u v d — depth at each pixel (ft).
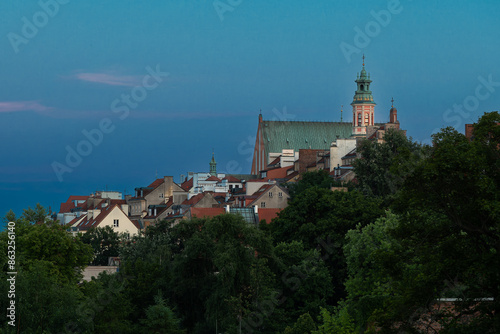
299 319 324.39
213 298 349.61
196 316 373.81
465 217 185.57
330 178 631.56
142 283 375.66
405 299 189.47
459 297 203.10
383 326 196.65
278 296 364.17
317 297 366.84
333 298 388.57
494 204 177.78
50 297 277.44
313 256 382.01
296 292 366.84
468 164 182.29
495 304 180.96
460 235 194.59
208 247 371.76
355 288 310.86
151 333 343.05
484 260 179.63
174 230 426.10
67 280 360.48
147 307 372.58
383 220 329.52
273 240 412.36
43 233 366.63
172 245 487.20
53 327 273.95
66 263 372.99
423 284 188.34
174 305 372.99
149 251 481.05
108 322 343.26
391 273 205.36
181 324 373.61
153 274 383.24
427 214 218.18
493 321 176.45
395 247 208.03
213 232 372.58
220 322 345.31
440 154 187.52
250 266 355.36
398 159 198.49
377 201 428.15
